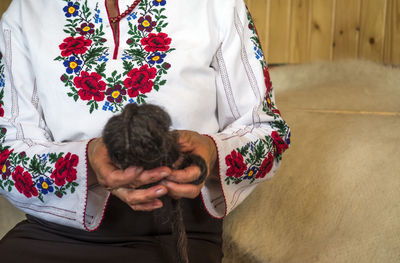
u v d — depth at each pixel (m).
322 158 1.58
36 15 1.06
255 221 1.43
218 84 1.09
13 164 0.98
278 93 2.27
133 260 0.90
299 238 1.34
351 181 1.45
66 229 0.99
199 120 1.03
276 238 1.36
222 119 1.12
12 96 1.07
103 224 0.97
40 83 1.02
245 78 1.10
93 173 0.93
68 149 0.93
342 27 2.81
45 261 0.89
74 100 1.00
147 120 0.59
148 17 1.04
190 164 0.74
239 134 1.02
